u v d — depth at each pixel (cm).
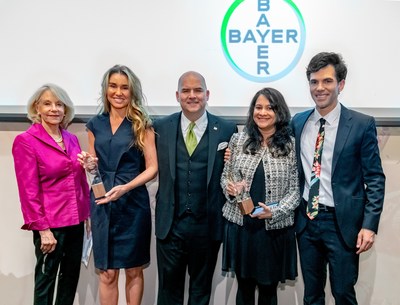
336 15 250
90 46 257
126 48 256
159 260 232
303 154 212
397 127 254
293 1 251
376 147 199
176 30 254
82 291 272
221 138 224
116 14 255
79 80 258
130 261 224
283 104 210
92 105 258
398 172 256
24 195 209
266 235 209
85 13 256
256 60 254
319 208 205
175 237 224
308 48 252
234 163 216
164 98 256
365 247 195
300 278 266
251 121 215
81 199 226
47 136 216
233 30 253
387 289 265
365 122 198
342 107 206
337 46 251
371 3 248
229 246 216
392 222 260
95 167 210
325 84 196
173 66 255
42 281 218
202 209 221
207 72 255
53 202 216
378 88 251
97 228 222
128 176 223
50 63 259
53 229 217
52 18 257
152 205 268
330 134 204
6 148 265
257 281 211
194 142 223
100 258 222
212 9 253
